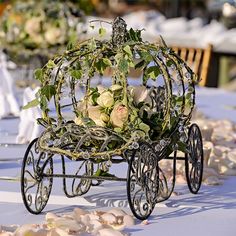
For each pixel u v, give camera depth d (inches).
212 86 422.0
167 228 133.3
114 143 138.6
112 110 143.2
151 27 523.2
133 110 141.6
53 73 162.2
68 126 140.4
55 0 312.3
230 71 565.0
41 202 142.6
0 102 252.4
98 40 148.3
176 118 148.3
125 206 148.9
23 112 203.8
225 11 526.3
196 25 547.8
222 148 197.3
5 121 244.8
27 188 141.3
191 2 761.0
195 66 344.2
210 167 181.6
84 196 153.7
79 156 137.7
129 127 139.6
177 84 154.2
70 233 124.6
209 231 132.5
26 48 313.3
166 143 145.1
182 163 173.8
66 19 311.3
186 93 161.0
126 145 136.2
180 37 476.7
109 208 147.0
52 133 141.6
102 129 137.8
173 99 149.5
